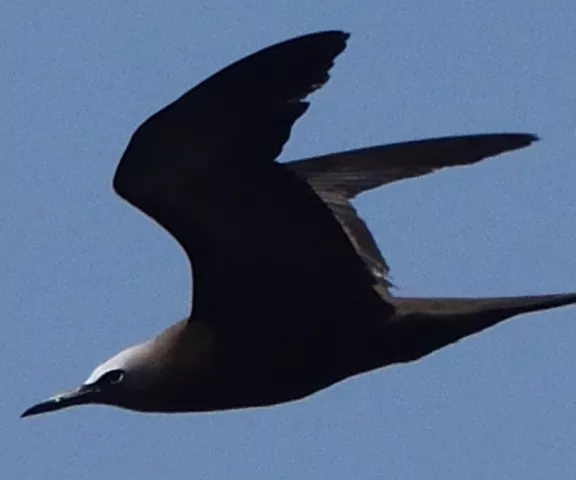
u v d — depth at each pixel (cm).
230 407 3206
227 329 3128
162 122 2770
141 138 2792
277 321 3114
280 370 3155
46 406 3186
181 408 3206
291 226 2986
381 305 3116
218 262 3036
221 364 3148
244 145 2812
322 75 2695
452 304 3125
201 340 3148
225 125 2778
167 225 2953
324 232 3005
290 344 3131
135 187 2880
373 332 3120
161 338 3188
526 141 3419
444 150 3453
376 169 3466
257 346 3133
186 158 2833
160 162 2838
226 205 2927
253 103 2742
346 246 3038
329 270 3066
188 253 3014
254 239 3000
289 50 2681
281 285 3072
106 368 3197
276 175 2872
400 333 3120
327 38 2672
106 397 3184
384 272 3356
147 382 3178
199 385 3172
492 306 3109
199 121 2773
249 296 3084
